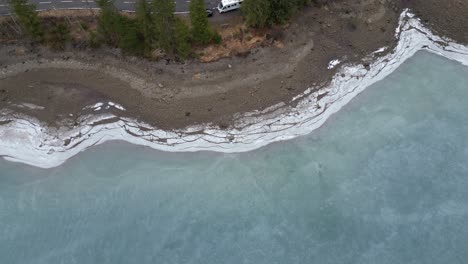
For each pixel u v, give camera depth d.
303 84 57.53
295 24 61.12
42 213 51.03
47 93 57.94
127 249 48.22
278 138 54.66
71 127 55.94
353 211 48.91
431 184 50.22
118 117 56.50
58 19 62.66
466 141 53.19
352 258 46.00
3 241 49.47
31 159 54.66
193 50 59.12
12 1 54.28
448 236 46.53
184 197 51.19
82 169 53.88
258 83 57.38
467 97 57.19
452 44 61.66
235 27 60.84
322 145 54.00
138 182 52.47
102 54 60.19
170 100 56.81
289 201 50.12
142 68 58.81
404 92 58.09
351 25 62.00
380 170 51.69
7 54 60.72
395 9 63.69
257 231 48.41
